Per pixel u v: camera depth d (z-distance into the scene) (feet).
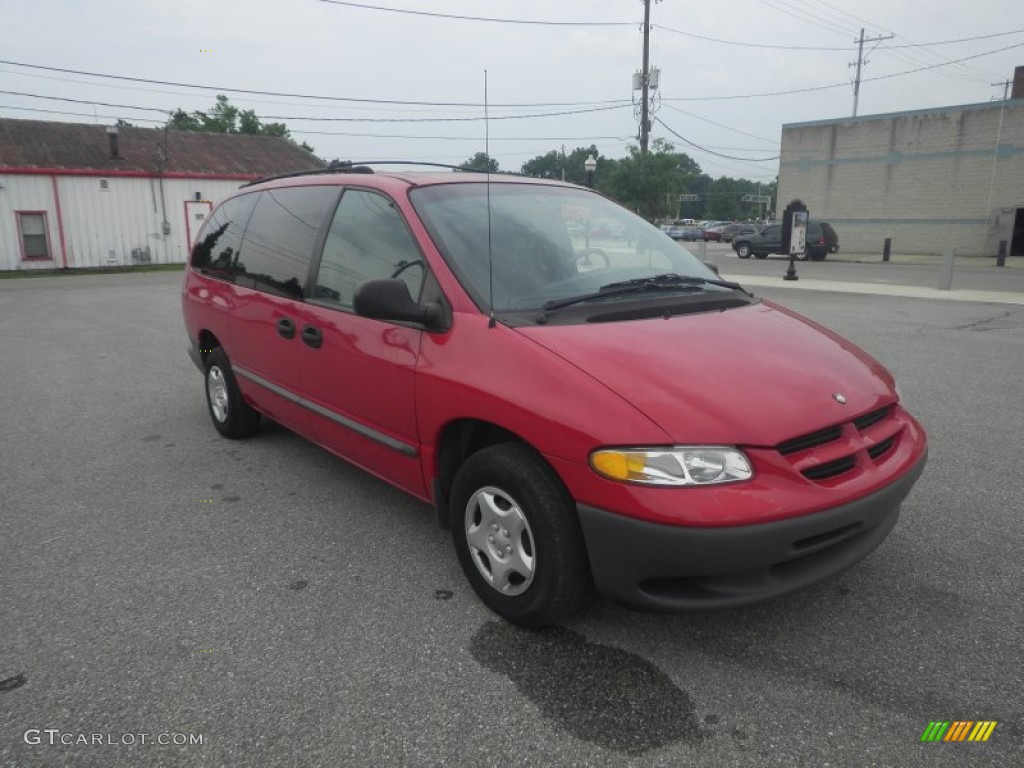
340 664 8.98
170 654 9.21
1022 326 34.71
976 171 100.89
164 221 93.25
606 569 8.42
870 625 9.72
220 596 10.59
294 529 12.80
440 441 10.32
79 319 40.70
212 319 16.74
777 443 8.18
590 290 10.93
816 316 38.32
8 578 11.17
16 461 16.53
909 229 108.58
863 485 8.63
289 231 14.25
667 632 9.61
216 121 174.60
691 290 11.72
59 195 85.25
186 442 17.78
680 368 8.90
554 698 8.34
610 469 8.08
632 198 133.08
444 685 8.58
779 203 122.31
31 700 8.37
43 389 23.61
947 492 14.14
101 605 10.37
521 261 11.02
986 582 10.79
